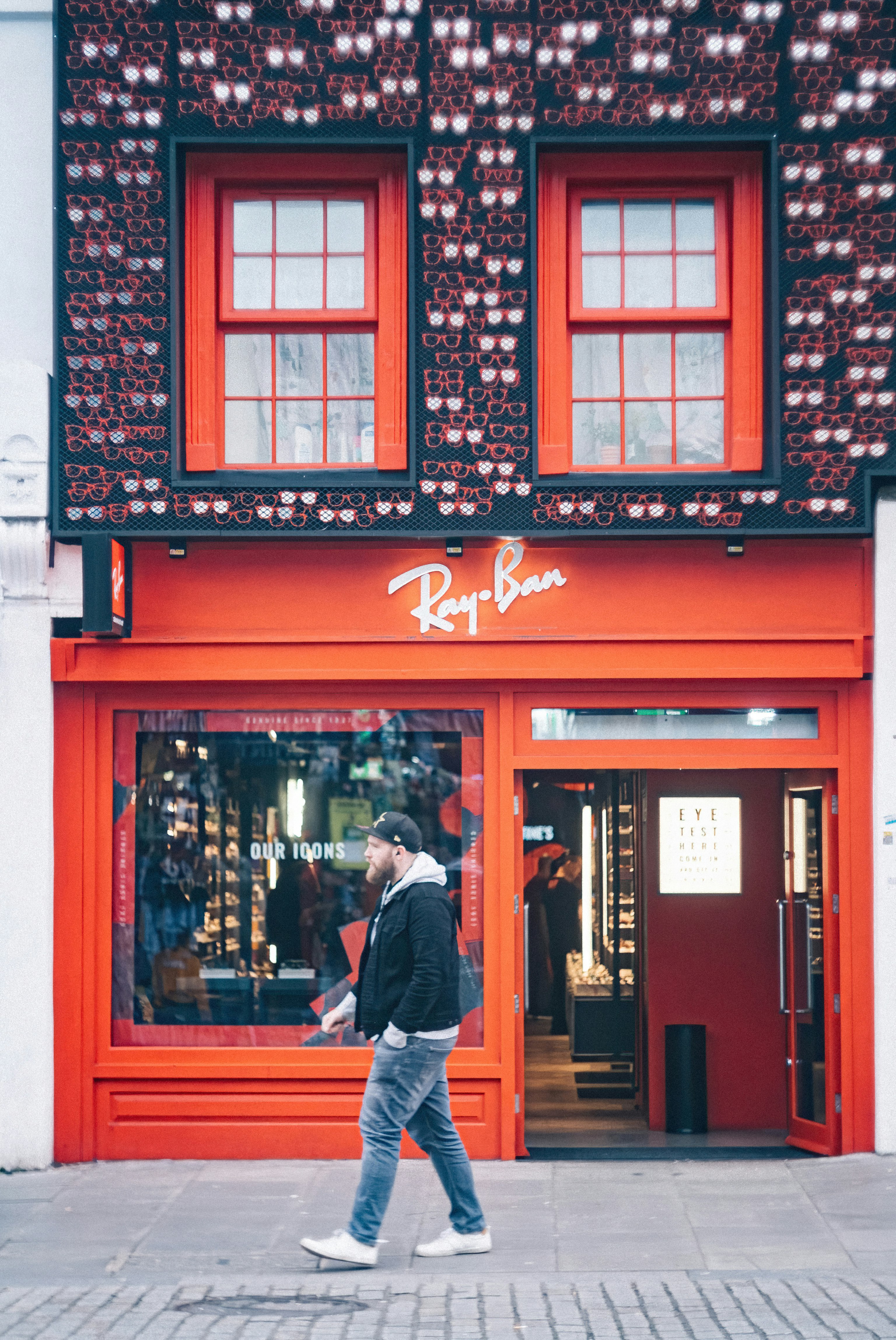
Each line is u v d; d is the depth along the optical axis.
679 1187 7.61
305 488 8.15
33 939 8.15
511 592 8.25
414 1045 6.13
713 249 8.48
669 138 8.15
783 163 8.22
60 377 8.21
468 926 8.23
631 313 8.42
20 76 8.56
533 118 8.21
